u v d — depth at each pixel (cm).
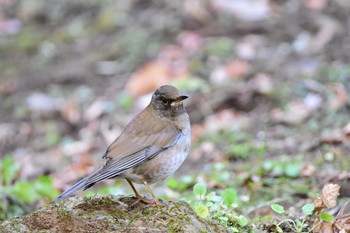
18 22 2073
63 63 1822
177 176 1189
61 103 1648
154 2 1947
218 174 1115
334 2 1752
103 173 751
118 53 1784
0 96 1730
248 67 1576
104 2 2047
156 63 1644
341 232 753
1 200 1047
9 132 1575
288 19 1739
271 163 1101
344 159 1120
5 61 1892
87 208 727
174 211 717
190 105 1490
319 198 802
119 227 688
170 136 800
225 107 1474
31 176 1351
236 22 1769
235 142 1305
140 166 785
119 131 1492
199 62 1630
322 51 1568
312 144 1204
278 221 834
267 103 1443
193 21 1797
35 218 700
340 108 1338
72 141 1510
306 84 1447
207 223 712
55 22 2039
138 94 1594
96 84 1692
